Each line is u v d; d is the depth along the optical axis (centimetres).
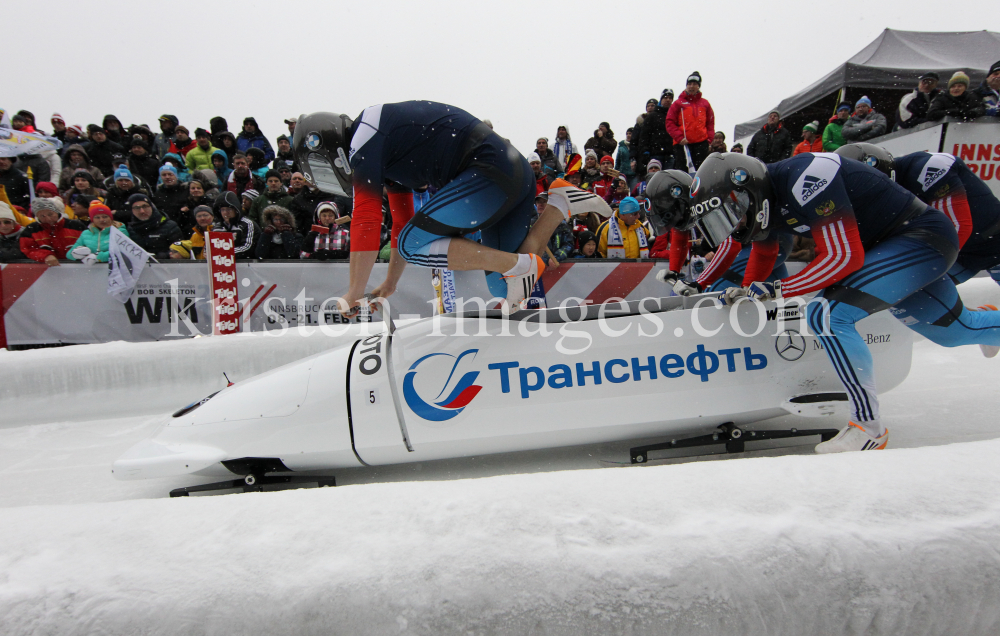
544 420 230
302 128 223
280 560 106
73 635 95
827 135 692
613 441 244
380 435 227
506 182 223
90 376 360
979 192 284
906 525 112
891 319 251
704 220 233
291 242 526
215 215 544
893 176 295
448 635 97
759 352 242
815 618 103
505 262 222
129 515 124
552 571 103
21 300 452
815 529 111
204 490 239
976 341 276
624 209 562
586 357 233
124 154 742
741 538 109
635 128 824
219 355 381
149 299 471
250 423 232
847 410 240
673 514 116
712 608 101
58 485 264
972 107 532
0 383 344
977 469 130
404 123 219
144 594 100
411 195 259
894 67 838
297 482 241
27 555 110
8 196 590
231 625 96
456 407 228
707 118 716
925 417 288
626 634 98
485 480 136
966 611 106
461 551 107
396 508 121
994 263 295
